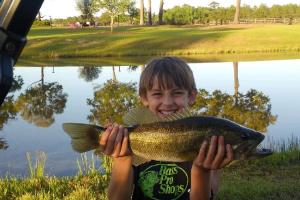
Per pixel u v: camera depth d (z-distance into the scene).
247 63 8.62
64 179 2.16
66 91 5.72
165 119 0.85
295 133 3.54
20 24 0.52
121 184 0.88
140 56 10.51
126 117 0.88
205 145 0.81
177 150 0.84
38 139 3.48
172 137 0.84
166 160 0.86
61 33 14.55
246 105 4.72
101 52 10.70
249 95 5.25
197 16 24.92
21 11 0.52
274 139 3.29
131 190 0.91
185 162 0.96
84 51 10.73
